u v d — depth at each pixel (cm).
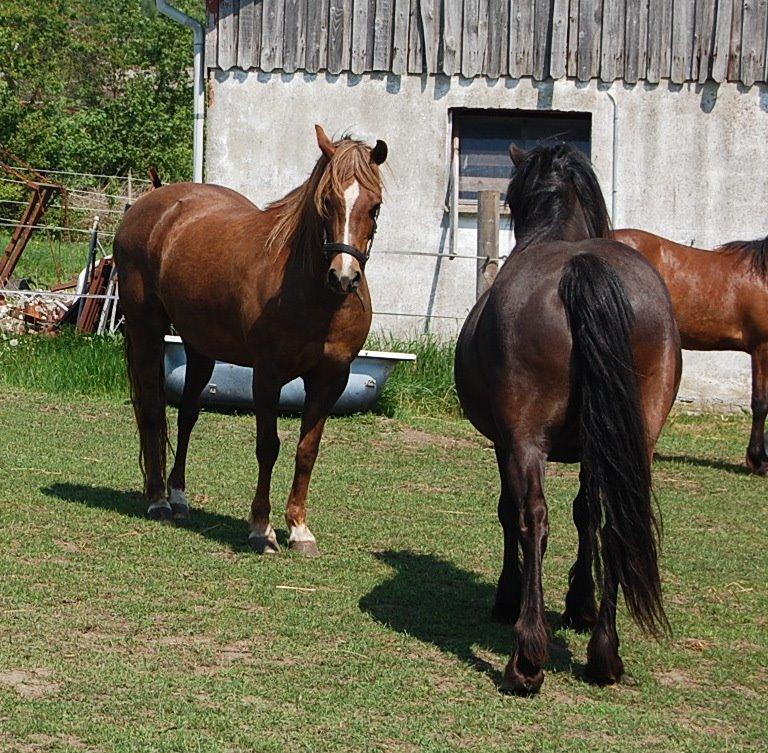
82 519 805
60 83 3962
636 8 1575
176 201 860
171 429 1176
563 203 623
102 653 553
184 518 841
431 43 1562
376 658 570
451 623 636
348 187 672
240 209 836
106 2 4712
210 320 792
